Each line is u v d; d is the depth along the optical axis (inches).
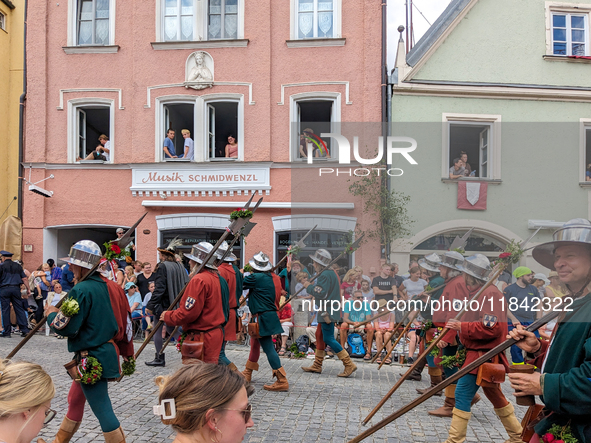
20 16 571.5
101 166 517.3
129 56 519.8
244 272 248.7
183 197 506.9
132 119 516.1
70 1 527.8
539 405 99.2
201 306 190.2
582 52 474.9
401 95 467.2
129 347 158.1
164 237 510.9
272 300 245.6
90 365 138.8
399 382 179.5
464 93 459.5
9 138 562.6
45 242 521.7
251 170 498.6
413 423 195.9
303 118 506.6
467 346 162.6
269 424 189.6
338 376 283.4
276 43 502.0
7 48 563.5
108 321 144.6
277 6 503.8
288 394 237.1
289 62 499.2
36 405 72.9
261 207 494.6
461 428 161.0
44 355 320.2
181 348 193.9
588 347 83.7
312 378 276.2
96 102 521.7
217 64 506.3
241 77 503.2
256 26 502.3
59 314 138.1
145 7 517.7
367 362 332.8
